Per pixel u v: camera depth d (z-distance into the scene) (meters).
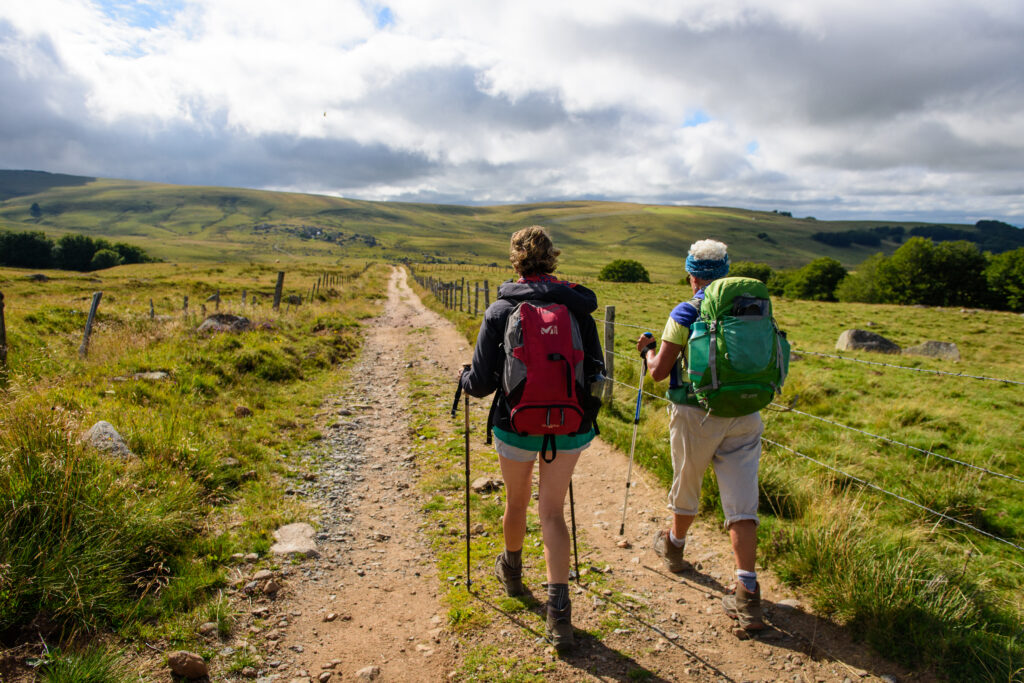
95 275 55.88
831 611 3.37
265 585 3.61
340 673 2.87
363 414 8.43
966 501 5.57
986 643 2.94
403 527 4.69
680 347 3.27
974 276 62.16
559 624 2.96
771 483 5.01
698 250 3.46
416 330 19.22
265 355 10.43
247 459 5.75
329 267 99.06
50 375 7.41
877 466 6.88
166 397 7.11
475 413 8.46
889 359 17.48
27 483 3.46
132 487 3.98
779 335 3.11
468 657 2.98
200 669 2.76
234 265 79.25
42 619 2.88
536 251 3.04
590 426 3.02
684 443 3.39
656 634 3.19
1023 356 21.50
